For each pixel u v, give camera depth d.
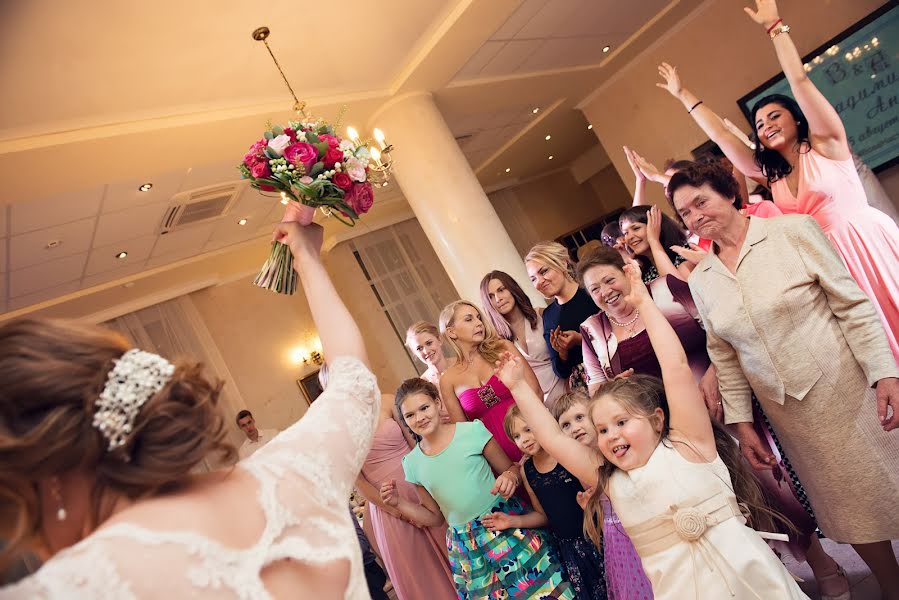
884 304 4.32
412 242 10.55
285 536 0.77
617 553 2.11
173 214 6.14
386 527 3.43
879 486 2.21
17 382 0.65
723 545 1.76
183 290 8.13
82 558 0.62
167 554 0.65
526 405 2.15
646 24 7.59
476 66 6.39
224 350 8.58
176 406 0.72
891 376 2.10
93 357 0.71
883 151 6.49
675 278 3.08
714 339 2.56
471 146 9.16
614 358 3.11
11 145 3.96
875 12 6.33
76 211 5.16
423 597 3.35
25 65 3.52
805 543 2.59
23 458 0.64
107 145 4.39
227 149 5.29
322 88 5.38
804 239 2.25
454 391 3.72
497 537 2.73
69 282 6.56
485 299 4.10
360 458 0.93
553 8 6.00
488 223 6.14
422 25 5.25
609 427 1.94
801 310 2.25
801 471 2.41
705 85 7.83
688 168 2.41
